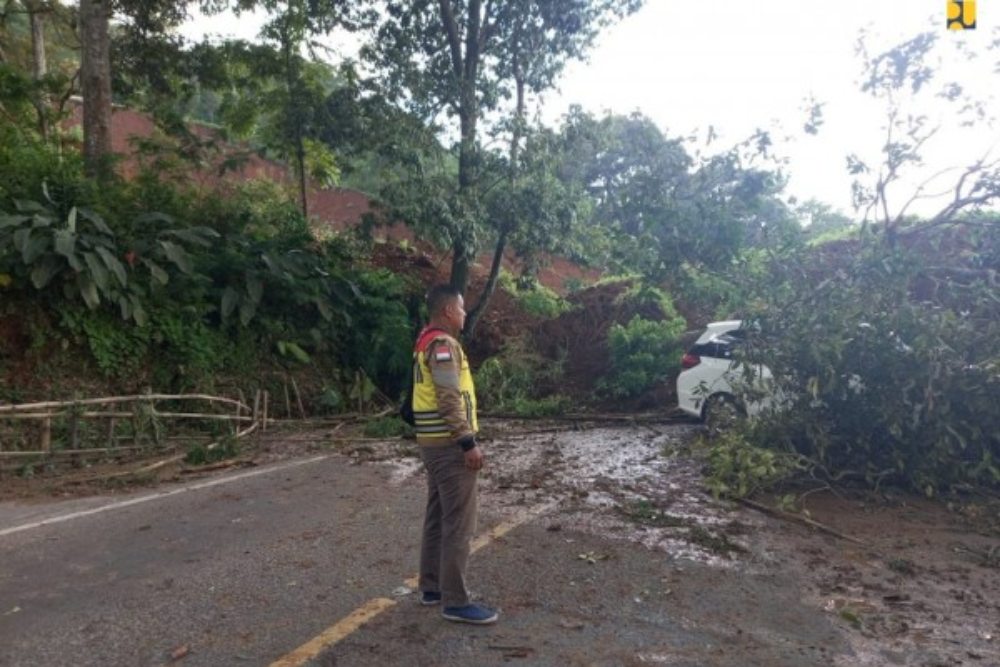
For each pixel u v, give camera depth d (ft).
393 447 28.40
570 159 42.55
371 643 11.50
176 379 32.14
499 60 45.55
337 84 52.21
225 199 41.09
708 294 26.37
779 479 20.88
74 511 19.17
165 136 49.44
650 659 11.17
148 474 23.40
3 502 20.22
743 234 24.61
